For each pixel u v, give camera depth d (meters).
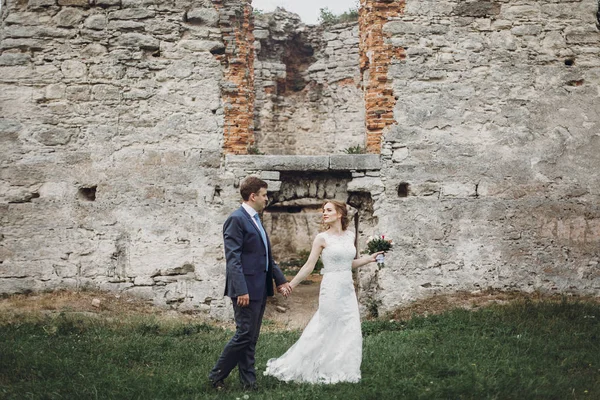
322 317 6.22
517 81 10.91
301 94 18.56
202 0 10.88
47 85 10.57
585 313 9.38
